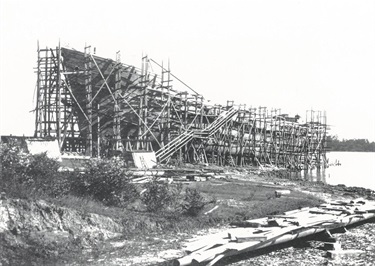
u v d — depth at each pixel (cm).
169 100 4731
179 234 1698
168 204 1986
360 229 2045
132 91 4516
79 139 4303
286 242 1731
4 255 1231
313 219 1825
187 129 4944
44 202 1505
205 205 2183
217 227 1848
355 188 4303
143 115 4541
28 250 1296
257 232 1588
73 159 3359
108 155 3941
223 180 3619
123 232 1622
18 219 1385
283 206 2331
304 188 3747
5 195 1438
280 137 6900
